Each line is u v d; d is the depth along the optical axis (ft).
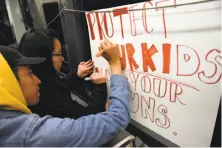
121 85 1.92
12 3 4.49
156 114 1.84
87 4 2.50
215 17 1.18
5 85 1.49
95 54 2.45
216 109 1.32
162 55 1.59
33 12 3.95
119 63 2.04
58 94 2.69
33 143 1.48
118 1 2.20
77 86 3.20
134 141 2.09
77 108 2.80
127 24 1.82
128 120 1.86
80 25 2.62
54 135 1.49
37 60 1.84
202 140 1.49
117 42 2.01
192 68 1.40
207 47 1.26
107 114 1.76
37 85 2.06
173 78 1.56
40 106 2.51
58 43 2.82
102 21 2.11
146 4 1.58
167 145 1.84
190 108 1.50
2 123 1.47
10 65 1.71
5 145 1.49
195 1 1.25
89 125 1.61
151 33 1.62
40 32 2.56
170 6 1.39
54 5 3.32
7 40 5.04
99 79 2.48
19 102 1.56
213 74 1.28
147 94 1.87
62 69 3.59
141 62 1.82
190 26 1.32
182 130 1.63
